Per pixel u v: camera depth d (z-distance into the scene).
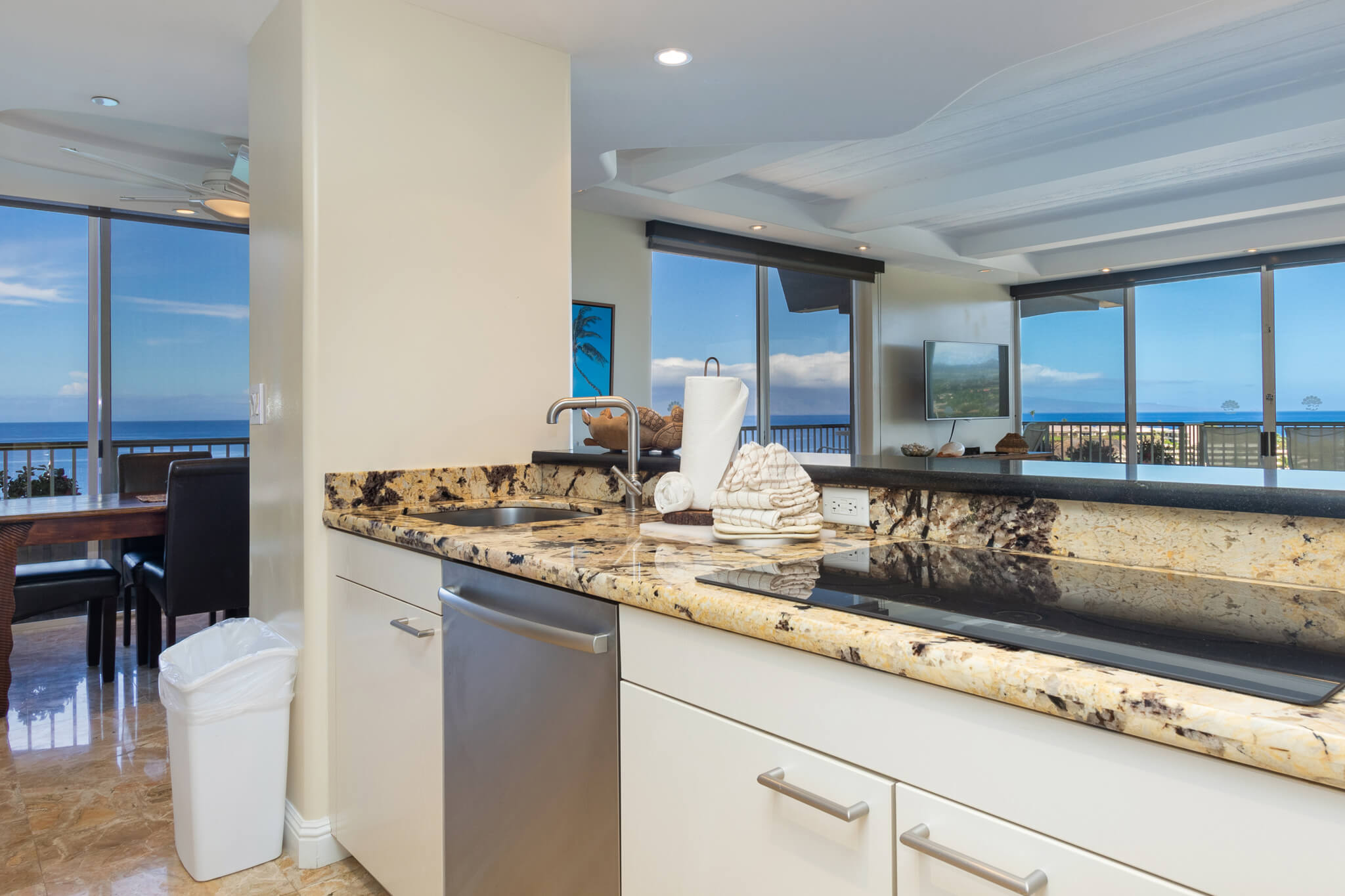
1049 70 3.76
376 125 1.99
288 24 1.99
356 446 1.98
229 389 5.20
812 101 2.84
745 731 0.92
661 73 2.55
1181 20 3.28
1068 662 0.67
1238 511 1.02
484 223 2.19
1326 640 0.73
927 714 0.74
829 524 1.58
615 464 2.09
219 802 1.87
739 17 2.19
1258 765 0.53
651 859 1.05
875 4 2.15
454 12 2.11
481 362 2.19
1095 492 1.15
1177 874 0.58
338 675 1.92
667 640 1.02
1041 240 6.68
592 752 1.15
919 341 7.81
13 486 4.59
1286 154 4.90
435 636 1.52
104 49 2.36
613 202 5.09
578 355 5.23
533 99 2.29
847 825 0.81
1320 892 0.52
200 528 3.19
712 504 1.44
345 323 1.95
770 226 5.85
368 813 1.78
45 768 2.47
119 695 3.14
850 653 0.78
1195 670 0.63
